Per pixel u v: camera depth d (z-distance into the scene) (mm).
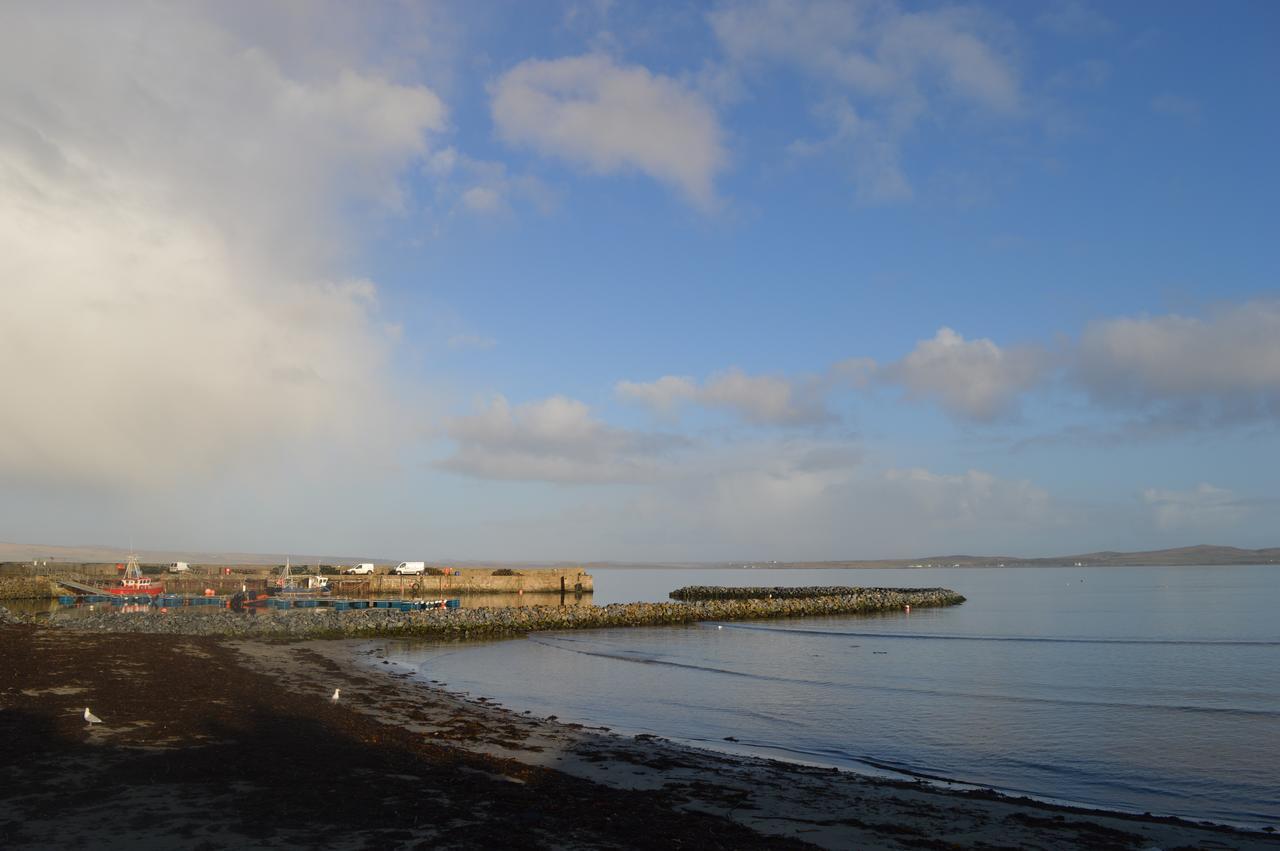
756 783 21125
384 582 121875
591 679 42719
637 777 20953
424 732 24734
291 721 23609
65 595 92750
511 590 131500
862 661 52875
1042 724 32312
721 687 40719
